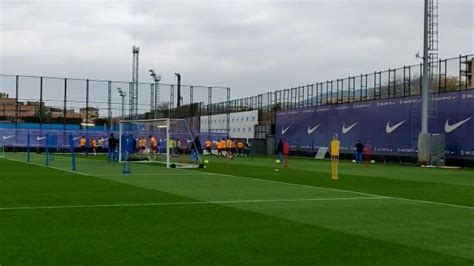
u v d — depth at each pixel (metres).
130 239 10.09
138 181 22.95
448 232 11.11
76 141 64.56
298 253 9.03
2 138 63.81
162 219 12.47
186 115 76.50
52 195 17.17
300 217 12.98
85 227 11.33
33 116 68.69
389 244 9.84
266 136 68.12
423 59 41.41
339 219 12.73
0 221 12.02
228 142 50.47
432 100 44.00
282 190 19.59
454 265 8.30
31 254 8.80
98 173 27.89
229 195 17.66
